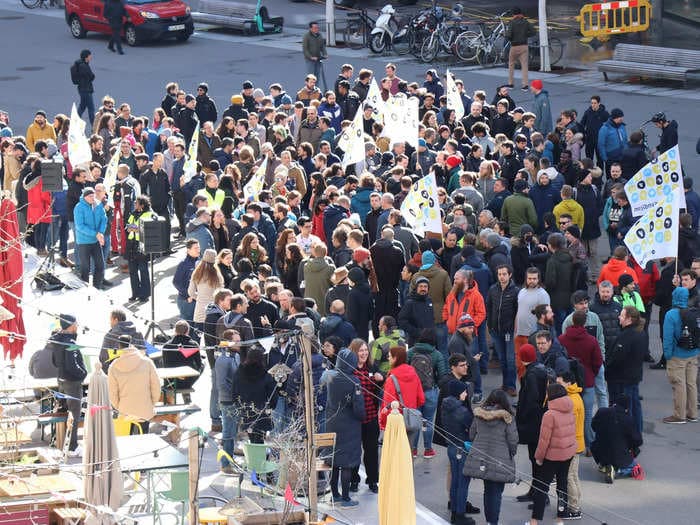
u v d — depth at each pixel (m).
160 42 90.12
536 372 28.31
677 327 32.12
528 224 39.84
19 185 46.16
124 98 72.88
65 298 42.28
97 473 25.17
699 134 61.22
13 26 97.88
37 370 31.41
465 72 77.62
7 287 34.78
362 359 28.64
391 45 83.44
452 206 41.03
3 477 27.41
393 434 24.14
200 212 39.22
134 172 49.50
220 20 92.25
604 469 29.47
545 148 48.72
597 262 43.12
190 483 25.00
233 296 31.08
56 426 31.41
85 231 42.62
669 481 29.42
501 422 26.27
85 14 90.25
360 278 34.34
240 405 28.47
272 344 30.20
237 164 46.72
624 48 74.00
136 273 41.88
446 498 28.81
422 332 30.67
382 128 52.91
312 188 44.56
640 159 48.22
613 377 31.06
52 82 78.00
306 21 95.94
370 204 41.66
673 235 34.78
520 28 71.50
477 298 34.09
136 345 30.73
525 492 29.25
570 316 31.36
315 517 26.05
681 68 71.38
